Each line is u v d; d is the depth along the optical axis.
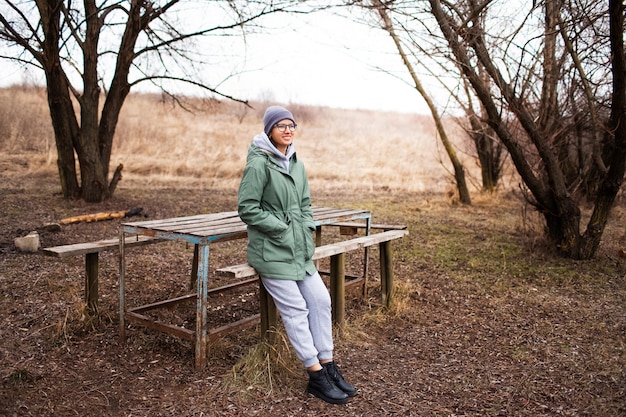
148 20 9.03
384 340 4.03
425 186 14.38
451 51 5.62
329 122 31.39
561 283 5.57
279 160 3.14
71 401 2.97
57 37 8.80
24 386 3.10
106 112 9.97
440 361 3.66
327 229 8.37
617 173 6.07
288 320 3.09
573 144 9.72
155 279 5.34
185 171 14.89
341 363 3.57
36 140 16.33
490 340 4.06
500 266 6.18
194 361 3.47
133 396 3.05
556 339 4.08
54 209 9.06
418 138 24.31
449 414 2.94
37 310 4.29
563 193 6.45
